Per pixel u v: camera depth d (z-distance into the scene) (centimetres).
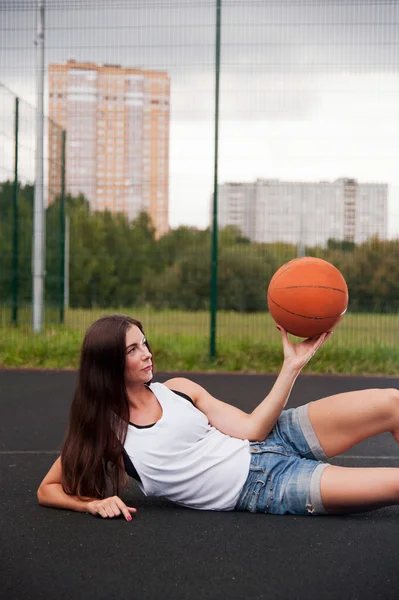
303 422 359
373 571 296
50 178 1209
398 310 1117
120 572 295
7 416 648
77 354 970
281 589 279
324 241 1038
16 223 1123
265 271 1220
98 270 1488
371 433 354
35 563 305
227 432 362
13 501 395
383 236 1045
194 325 1231
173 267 1452
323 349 952
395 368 926
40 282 1115
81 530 344
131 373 350
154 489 356
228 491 358
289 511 356
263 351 963
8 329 1117
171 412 352
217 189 943
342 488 345
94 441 360
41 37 1067
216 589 279
